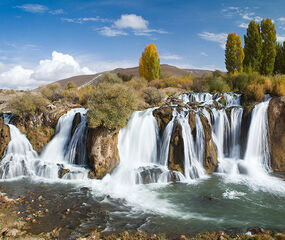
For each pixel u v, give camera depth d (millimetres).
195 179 13977
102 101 15516
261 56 32594
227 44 34875
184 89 29734
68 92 24953
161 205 10562
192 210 10016
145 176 13508
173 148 15016
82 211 9938
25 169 14992
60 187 12797
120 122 14703
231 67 34656
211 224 8703
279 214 9477
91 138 14883
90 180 13812
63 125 18156
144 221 9039
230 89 26562
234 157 16297
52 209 10086
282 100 15570
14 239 7359
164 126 16141
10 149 16438
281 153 15039
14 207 10227
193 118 15664
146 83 32969
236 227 8422
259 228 8188
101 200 11117
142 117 16641
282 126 15266
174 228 8461
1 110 22734
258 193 11688
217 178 14039
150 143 16016
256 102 18594
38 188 12648
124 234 7918
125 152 15820
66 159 16438
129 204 10680
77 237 7848
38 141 17641
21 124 18359
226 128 16750
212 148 15539
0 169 14523
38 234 7992
